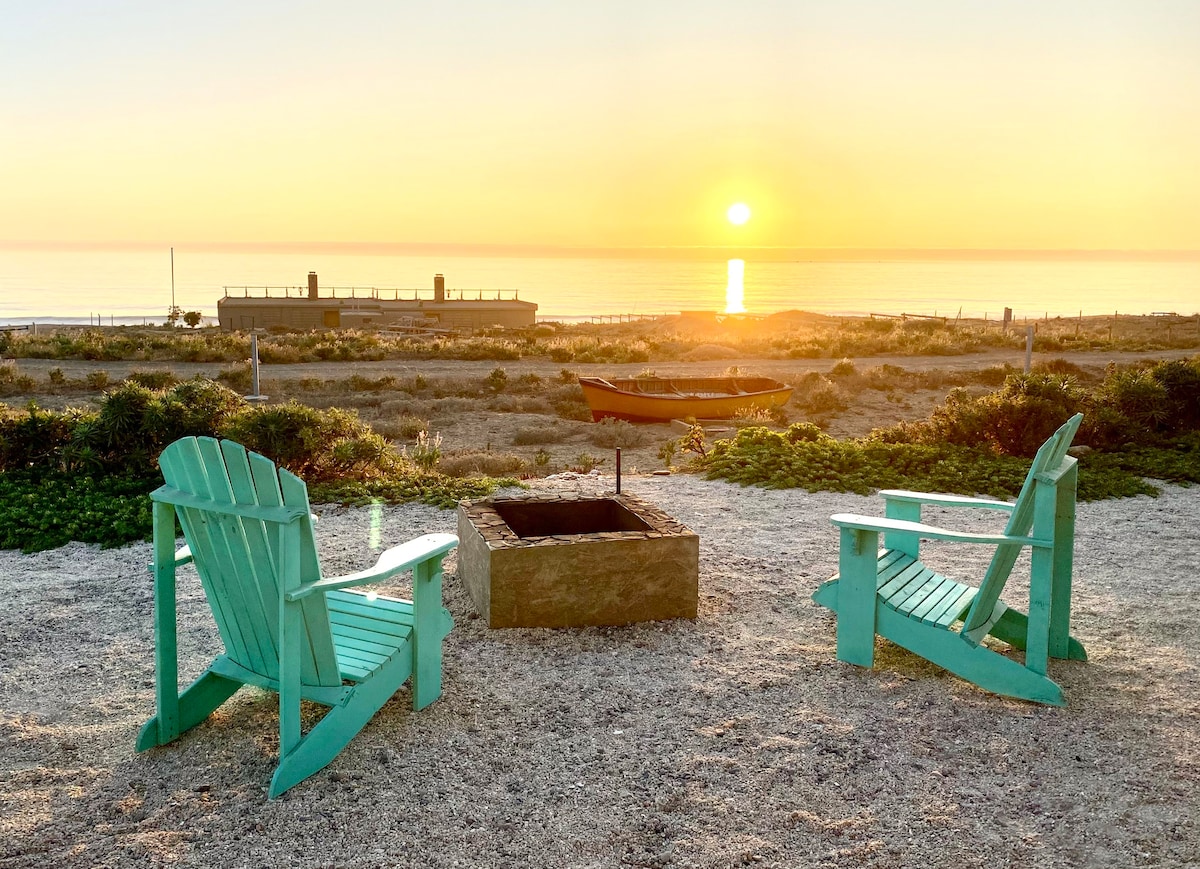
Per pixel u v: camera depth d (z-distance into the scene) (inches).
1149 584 255.3
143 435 379.9
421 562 159.5
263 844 127.2
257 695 177.8
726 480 403.2
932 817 134.4
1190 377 490.9
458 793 141.0
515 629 212.8
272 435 382.3
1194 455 437.4
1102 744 157.6
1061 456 187.3
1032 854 125.6
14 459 378.6
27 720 166.6
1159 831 130.9
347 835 129.6
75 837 128.8
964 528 323.6
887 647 203.5
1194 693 179.8
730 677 187.3
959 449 446.3
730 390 1004.6
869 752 154.6
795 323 2842.0
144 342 1406.3
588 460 614.2
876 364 1342.3
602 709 171.8
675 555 219.9
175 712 157.8
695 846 127.6
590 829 131.6
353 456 395.9
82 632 213.2
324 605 141.9
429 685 170.9
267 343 1467.8
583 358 1428.4
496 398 1026.1
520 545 211.2
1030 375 476.7
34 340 1406.3
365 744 156.0
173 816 134.3
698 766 149.9
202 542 147.0
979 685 179.6
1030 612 175.8
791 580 257.6
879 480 388.2
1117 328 2304.4
